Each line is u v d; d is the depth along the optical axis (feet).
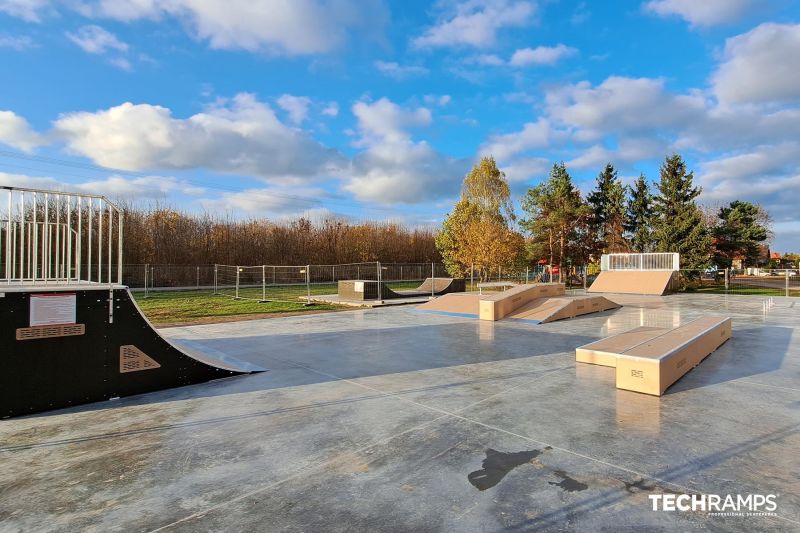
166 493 9.30
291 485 9.61
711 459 10.76
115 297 16.29
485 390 17.06
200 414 14.49
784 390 16.75
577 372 19.94
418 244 156.76
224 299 64.80
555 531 7.82
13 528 8.05
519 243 95.04
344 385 17.95
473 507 8.63
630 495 9.06
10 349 14.11
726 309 46.70
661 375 16.20
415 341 28.30
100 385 15.92
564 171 95.35
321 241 133.49
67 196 16.52
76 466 10.66
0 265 39.81
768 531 7.79
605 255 80.02
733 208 104.63
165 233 105.81
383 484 9.61
